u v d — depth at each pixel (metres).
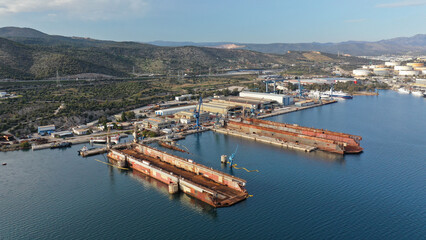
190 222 115.00
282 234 106.50
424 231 107.38
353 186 143.00
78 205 128.38
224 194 134.62
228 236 106.00
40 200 132.38
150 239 104.62
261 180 150.62
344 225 111.31
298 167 168.00
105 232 108.88
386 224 111.75
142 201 132.38
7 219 117.31
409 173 158.75
